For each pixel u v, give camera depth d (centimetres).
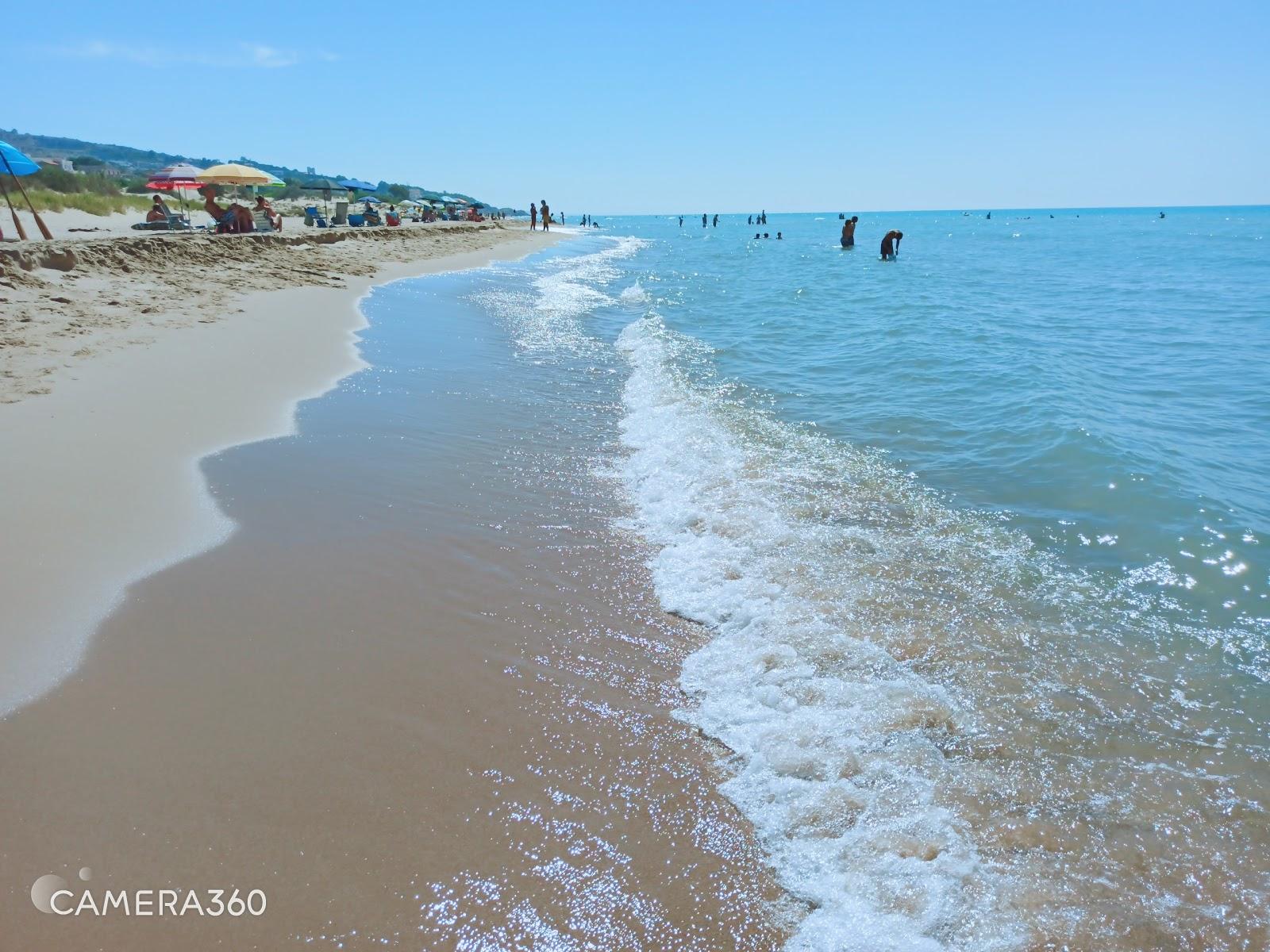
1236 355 1300
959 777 323
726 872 282
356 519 544
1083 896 269
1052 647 419
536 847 288
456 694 370
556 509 593
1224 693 382
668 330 1469
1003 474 686
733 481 656
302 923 252
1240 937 254
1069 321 1736
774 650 413
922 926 259
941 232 9269
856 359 1220
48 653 373
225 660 379
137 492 543
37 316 949
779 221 18588
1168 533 555
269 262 1692
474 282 2062
